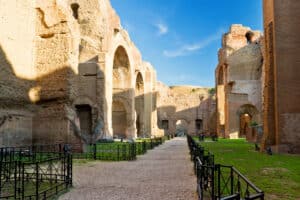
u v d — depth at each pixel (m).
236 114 49.41
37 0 20.66
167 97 70.81
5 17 17.92
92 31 33.38
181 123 83.44
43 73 20.11
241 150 22.59
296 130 19.75
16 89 18.53
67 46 20.06
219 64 55.56
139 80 52.44
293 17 20.47
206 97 70.31
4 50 17.75
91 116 30.81
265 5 22.48
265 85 21.66
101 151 20.33
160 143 34.16
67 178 9.32
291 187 9.01
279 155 18.48
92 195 8.29
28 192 8.49
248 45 50.88
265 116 21.25
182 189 9.05
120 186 9.52
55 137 19.22
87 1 34.00
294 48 20.28
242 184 9.34
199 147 12.12
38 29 20.52
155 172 12.44
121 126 41.88
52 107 19.64
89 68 31.72
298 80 20.02
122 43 39.72
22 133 18.70
